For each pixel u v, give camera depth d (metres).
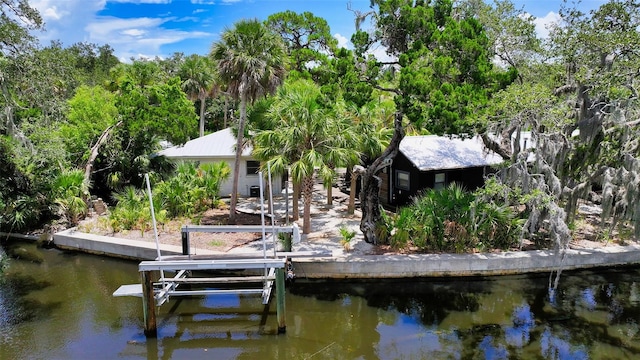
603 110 11.72
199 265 9.21
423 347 8.89
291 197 20.72
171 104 21.16
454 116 11.02
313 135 13.40
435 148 17.94
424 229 12.66
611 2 12.20
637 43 11.37
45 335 9.40
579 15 12.97
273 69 14.72
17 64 12.59
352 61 13.02
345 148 13.50
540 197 11.18
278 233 13.06
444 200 13.10
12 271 13.12
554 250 11.80
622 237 13.34
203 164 19.45
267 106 16.20
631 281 11.93
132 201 16.47
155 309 10.12
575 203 12.82
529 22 16.08
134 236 14.75
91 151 19.91
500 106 11.23
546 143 11.78
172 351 8.80
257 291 10.28
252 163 20.92
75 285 12.11
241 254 10.84
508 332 9.44
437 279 12.03
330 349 8.88
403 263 11.92
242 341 9.18
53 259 14.12
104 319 10.15
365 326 9.80
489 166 17.66
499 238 12.89
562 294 11.21
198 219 16.17
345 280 11.95
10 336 9.35
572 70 13.30
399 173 18.23
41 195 16.25
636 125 11.38
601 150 12.14
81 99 20.89
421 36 12.96
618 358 8.37
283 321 9.42
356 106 13.38
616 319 9.91
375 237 13.34
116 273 12.95
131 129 19.91
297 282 11.93
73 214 16.33
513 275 12.23
